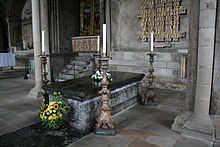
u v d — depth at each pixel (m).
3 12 14.14
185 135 3.14
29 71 9.40
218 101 3.27
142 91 6.66
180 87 6.82
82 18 11.99
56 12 10.97
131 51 8.12
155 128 3.56
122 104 4.56
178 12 6.72
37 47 5.90
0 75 9.54
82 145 2.92
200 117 3.13
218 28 3.10
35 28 5.88
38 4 5.86
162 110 4.61
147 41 7.64
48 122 3.46
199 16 3.03
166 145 2.93
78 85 3.84
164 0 6.97
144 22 7.53
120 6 8.26
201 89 3.09
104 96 3.27
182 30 6.79
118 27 8.42
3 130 3.46
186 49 6.55
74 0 11.84
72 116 3.57
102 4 8.58
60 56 9.27
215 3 2.89
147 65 7.57
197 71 3.13
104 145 2.93
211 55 2.99
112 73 5.43
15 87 7.32
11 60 10.38
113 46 8.67
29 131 3.38
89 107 3.48
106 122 3.28
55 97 3.61
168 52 7.07
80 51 11.37
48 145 2.91
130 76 4.92
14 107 4.83
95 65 8.48
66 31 11.55
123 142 3.03
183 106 4.92
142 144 2.96
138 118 4.08
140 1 7.60
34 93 5.84
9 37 13.83
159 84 7.32
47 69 6.40
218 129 3.01
